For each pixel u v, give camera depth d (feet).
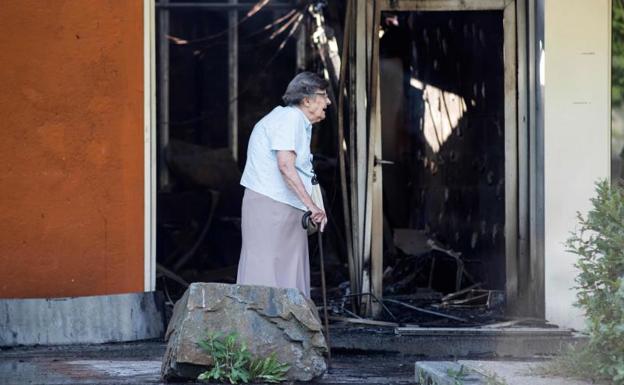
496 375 46.01
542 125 74.43
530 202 76.23
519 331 69.67
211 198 114.62
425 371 51.34
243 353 51.08
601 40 73.41
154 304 70.59
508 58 77.05
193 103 128.88
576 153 73.41
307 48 117.60
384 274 92.94
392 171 106.11
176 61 128.36
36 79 69.67
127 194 71.00
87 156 70.33
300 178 57.67
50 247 69.92
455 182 94.38
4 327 67.10
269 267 57.98
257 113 127.95
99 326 68.49
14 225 69.51
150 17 71.51
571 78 73.46
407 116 105.50
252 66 127.65
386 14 100.37
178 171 119.55
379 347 69.00
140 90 71.20
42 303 67.92
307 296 59.26
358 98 77.66
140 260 71.20
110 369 58.54
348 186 83.56
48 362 61.93
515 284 77.20
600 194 48.03
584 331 47.16
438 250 92.84
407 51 104.63
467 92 91.09
